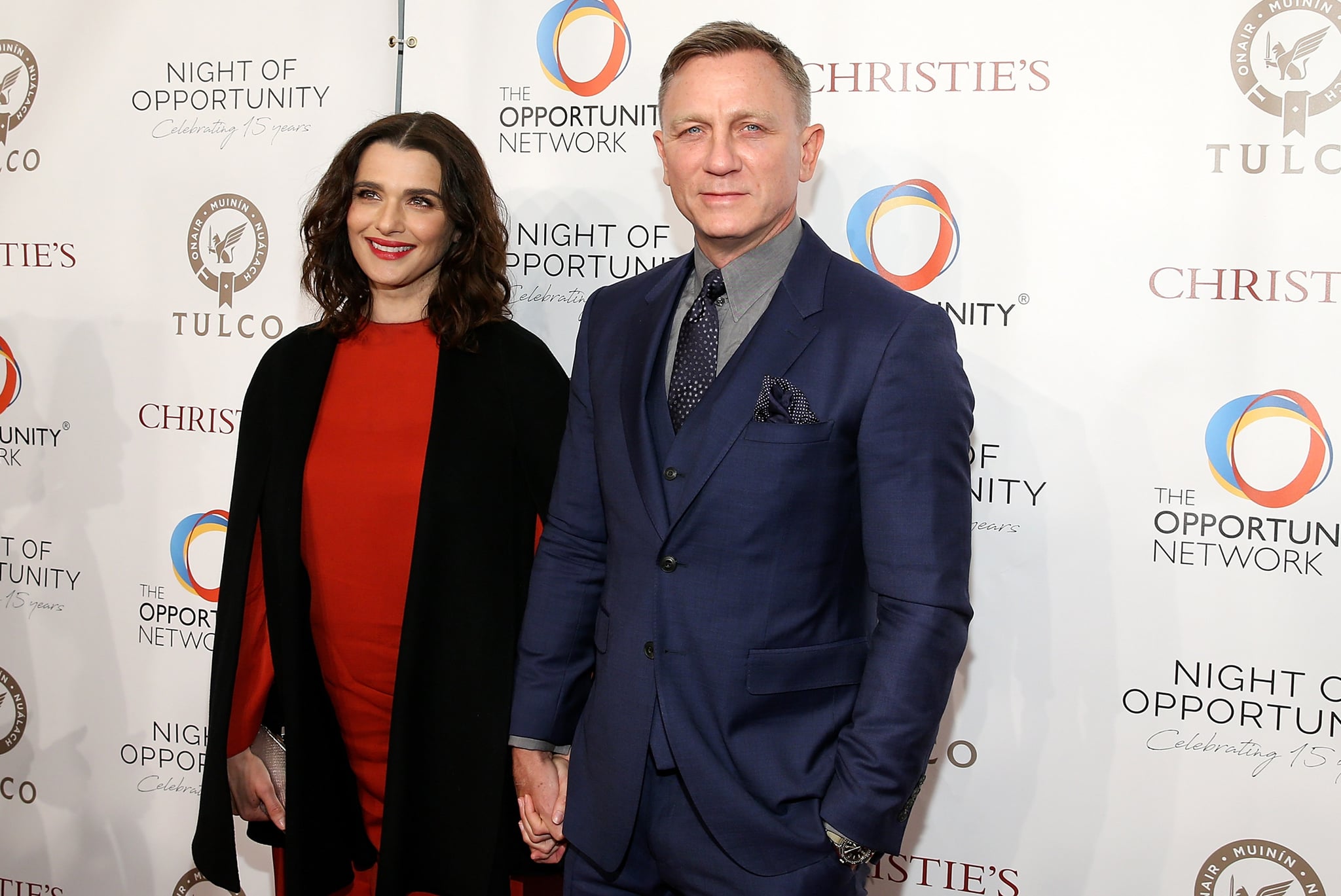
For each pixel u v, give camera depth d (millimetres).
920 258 1752
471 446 1554
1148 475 1679
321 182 1650
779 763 1212
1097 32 1656
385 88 1946
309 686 1613
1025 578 1742
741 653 1215
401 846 1508
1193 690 1682
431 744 1535
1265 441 1632
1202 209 1635
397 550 1574
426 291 1666
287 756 1583
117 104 2074
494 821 1517
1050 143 1687
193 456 2098
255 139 2012
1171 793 1700
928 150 1736
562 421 1603
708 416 1234
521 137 1901
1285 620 1639
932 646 1131
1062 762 1746
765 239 1303
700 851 1254
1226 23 1607
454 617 1527
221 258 2051
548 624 1451
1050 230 1694
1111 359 1684
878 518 1164
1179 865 1704
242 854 2148
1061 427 1711
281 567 1581
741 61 1248
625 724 1273
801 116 1304
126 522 2143
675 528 1233
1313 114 1590
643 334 1368
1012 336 1723
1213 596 1666
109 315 2113
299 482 1584
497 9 1891
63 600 2189
